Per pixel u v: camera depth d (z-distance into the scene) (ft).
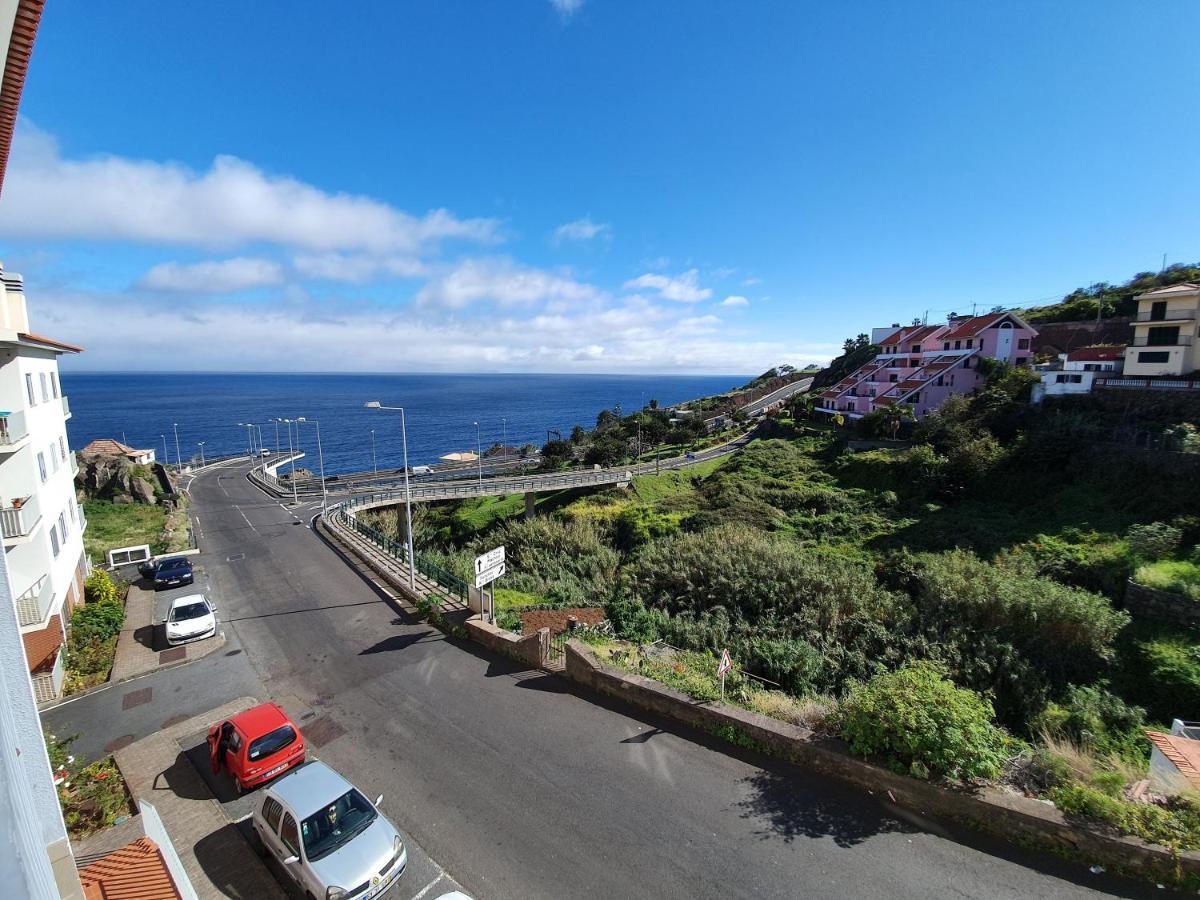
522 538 130.52
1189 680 60.13
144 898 22.26
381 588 79.87
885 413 173.06
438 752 40.68
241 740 38.70
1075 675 65.72
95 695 53.88
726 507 142.61
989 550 99.25
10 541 55.42
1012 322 187.01
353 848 29.40
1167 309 135.44
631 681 44.32
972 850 27.48
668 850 29.91
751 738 37.09
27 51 14.80
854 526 124.47
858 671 66.80
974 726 30.40
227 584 87.30
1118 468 109.29
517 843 31.65
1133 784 29.48
